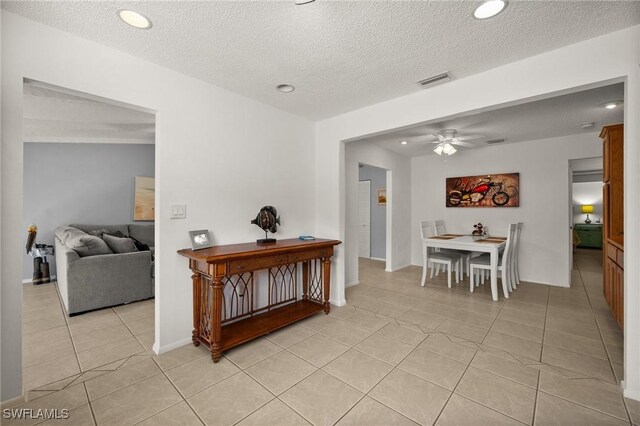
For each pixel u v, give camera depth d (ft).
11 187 5.30
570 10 5.27
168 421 5.11
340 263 11.21
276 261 8.40
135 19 5.53
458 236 15.56
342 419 5.16
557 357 7.28
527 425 5.00
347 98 9.44
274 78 8.05
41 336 8.38
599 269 17.94
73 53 5.99
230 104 8.89
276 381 6.29
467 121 11.66
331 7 5.20
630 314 5.75
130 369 6.74
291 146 10.85
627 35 5.79
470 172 17.06
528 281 15.08
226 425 5.02
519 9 5.25
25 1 4.99
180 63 7.23
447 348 7.77
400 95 9.18
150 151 18.33
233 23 5.67
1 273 5.24
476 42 6.31
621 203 9.18
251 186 9.51
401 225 18.62
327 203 11.46
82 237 10.71
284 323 8.73
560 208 14.23
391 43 6.36
